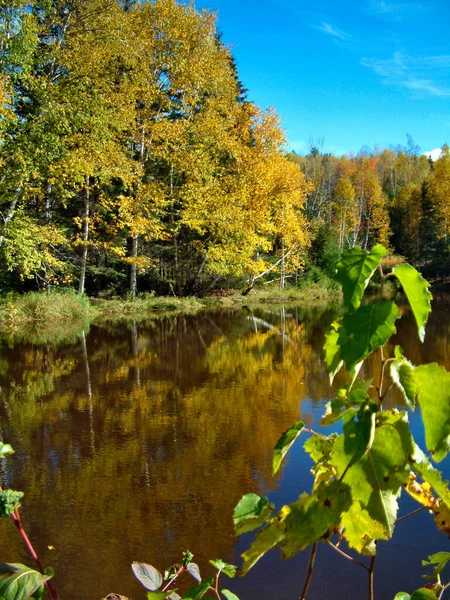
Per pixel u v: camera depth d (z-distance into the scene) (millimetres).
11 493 783
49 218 18141
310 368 8789
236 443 5363
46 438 5676
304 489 4227
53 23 15508
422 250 40500
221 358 9891
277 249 28047
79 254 21312
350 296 652
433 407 693
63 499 4242
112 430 5875
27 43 13117
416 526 3604
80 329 14367
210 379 8180
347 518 708
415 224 41281
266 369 8805
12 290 17844
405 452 689
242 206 22641
